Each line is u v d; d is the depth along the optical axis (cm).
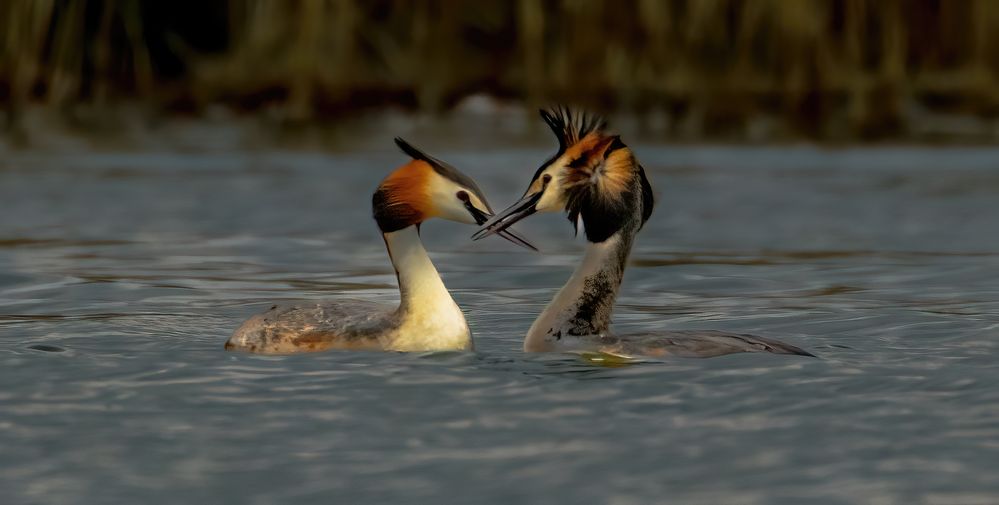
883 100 3206
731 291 1454
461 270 1609
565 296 1082
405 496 736
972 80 3347
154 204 2123
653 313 1318
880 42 3375
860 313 1283
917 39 3416
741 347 1042
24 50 3206
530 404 903
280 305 1123
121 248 1745
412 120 3281
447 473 770
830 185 2356
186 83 3469
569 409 891
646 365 1002
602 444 818
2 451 813
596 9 3203
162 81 3494
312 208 2092
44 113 3225
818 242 1803
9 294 1414
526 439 829
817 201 2175
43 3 3203
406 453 806
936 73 3394
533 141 2923
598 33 3203
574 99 3197
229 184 2342
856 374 975
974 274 1545
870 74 3288
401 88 3356
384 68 3419
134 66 3381
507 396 923
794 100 3192
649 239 1848
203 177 2427
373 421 868
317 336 1074
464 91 3409
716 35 3222
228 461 795
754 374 971
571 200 1076
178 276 1545
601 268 1077
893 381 956
